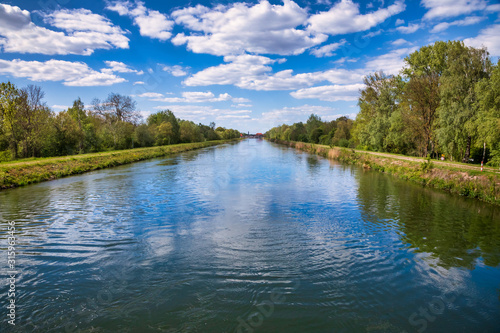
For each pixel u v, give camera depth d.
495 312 7.40
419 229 13.52
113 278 8.88
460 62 31.22
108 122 58.94
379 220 14.83
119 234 12.55
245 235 12.57
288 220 14.73
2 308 7.35
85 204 17.58
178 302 7.72
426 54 40.38
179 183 25.00
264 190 22.23
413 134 38.75
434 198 19.80
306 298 7.96
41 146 40.53
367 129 51.22
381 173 32.41
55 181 25.89
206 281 8.76
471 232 13.11
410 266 9.88
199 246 11.34
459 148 30.92
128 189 22.23
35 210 16.22
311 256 10.55
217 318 7.10
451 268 9.76
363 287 8.55
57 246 11.24
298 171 33.69
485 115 24.94
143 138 62.88
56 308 7.40
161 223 14.09
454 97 30.83
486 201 18.64
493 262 10.17
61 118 44.94
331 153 53.00
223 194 20.67
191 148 80.25
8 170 24.45
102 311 7.30
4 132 38.06
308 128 93.12
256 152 69.06
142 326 6.79
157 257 10.34
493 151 23.94
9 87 37.03
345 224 14.18
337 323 6.96
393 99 50.47
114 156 42.31
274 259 10.27
